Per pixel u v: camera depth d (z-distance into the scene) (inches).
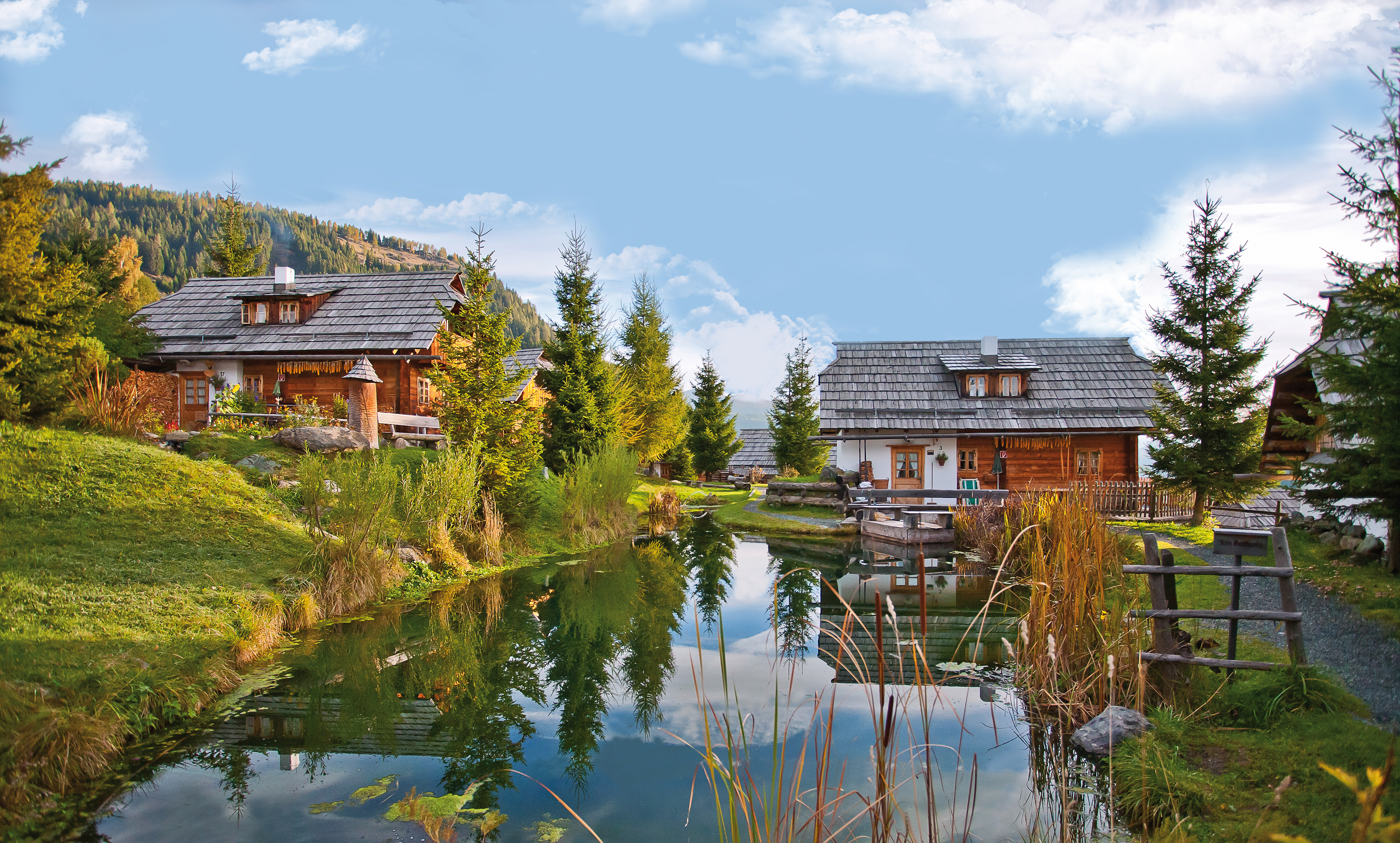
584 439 887.1
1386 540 421.1
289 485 523.8
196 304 1047.0
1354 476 290.4
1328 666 262.4
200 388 958.4
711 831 197.8
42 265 456.4
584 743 263.3
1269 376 650.8
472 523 606.2
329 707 293.1
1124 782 203.9
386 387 940.0
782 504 998.4
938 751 247.4
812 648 383.6
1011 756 240.2
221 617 348.2
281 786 226.1
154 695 270.1
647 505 1067.3
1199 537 601.0
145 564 371.9
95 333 749.3
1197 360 698.8
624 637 406.6
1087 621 279.4
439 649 374.6
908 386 1058.7
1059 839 184.4
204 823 201.2
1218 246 682.8
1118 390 1013.2
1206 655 283.9
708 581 571.8
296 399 951.0
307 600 393.1
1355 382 273.6
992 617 441.4
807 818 203.3
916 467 1002.1
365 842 192.2
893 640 393.1
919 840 181.6
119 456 461.7
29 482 406.3
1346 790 177.0
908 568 622.2
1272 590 389.7
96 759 225.6
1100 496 761.0
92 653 282.4
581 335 928.9
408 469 621.3
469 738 267.0
